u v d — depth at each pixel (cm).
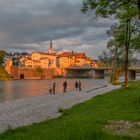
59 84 13812
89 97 5100
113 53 9912
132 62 10200
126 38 5278
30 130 1659
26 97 6431
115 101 3188
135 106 2545
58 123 1895
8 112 3456
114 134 1355
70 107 3519
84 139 1250
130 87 5609
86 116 2155
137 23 5012
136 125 1683
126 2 2441
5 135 1570
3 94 7844
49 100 4975
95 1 2475
